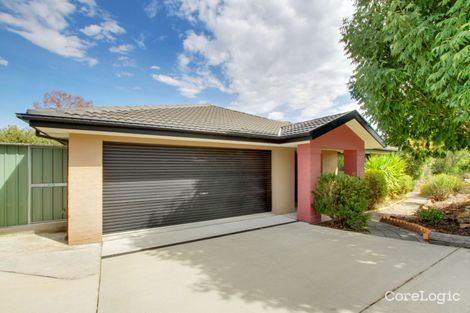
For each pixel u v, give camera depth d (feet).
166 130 20.70
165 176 24.43
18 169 22.61
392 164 41.45
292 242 19.65
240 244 19.21
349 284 12.50
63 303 10.85
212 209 27.30
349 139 30.71
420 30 13.60
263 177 31.58
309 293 11.64
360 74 18.94
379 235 22.08
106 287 12.33
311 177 26.63
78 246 18.74
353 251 17.43
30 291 11.91
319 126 24.82
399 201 40.01
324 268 14.51
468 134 20.24
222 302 10.92
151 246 18.69
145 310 10.36
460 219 24.03
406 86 18.80
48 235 21.54
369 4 18.20
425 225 23.93
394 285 12.34
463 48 11.80
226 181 28.40
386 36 16.38
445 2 12.95
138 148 23.02
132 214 22.66
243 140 25.14
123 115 21.75
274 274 13.75
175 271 14.24
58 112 18.22
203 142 26.09
